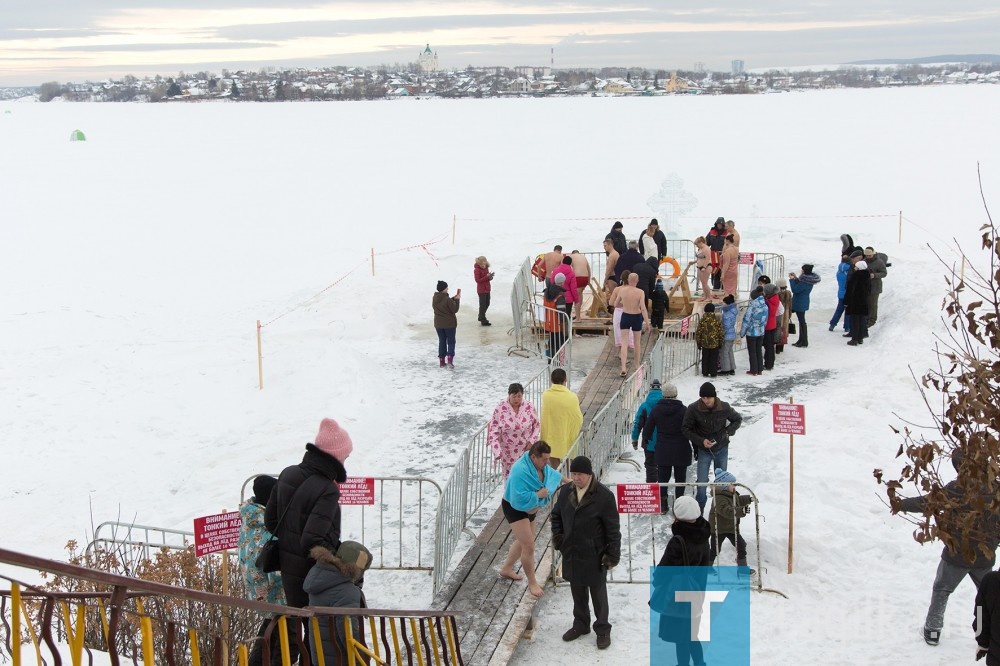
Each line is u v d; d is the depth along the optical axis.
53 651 3.43
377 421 13.55
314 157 57.34
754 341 15.52
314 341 16.88
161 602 6.41
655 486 8.54
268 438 12.95
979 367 5.75
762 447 11.55
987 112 85.94
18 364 16.41
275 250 28.48
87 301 21.77
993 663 5.99
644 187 41.34
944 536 5.93
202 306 21.44
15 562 2.71
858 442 11.34
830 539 9.03
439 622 5.41
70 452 12.69
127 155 60.88
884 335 16.88
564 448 10.30
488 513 10.59
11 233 31.66
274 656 5.89
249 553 6.55
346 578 5.56
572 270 16.75
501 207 36.62
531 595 8.09
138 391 14.95
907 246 26.36
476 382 15.66
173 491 11.53
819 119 81.81
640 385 13.50
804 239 27.34
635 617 8.17
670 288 19.81
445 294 16.28
